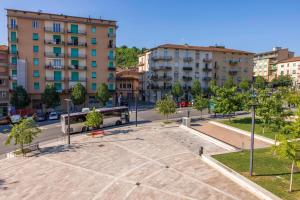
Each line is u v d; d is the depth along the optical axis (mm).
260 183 15617
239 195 14703
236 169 18016
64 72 55906
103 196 14945
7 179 17719
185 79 71438
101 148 25047
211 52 73875
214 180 16922
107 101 56375
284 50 95625
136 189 15773
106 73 59406
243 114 44938
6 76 51969
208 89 71750
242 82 72062
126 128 35219
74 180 17312
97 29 58094
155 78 70750
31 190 15906
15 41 51844
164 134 30953
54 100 50375
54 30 54688
